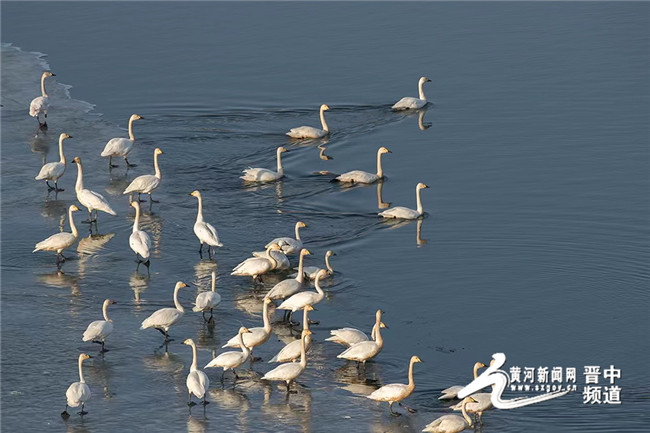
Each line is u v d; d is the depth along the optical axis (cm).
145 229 4188
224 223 4250
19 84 6153
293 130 5322
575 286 3666
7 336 3238
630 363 3138
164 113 5700
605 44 6731
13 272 3756
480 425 2741
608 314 3456
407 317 3434
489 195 4550
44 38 7162
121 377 2997
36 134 5341
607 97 5744
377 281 3712
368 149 5197
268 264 3616
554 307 3506
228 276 3744
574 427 2723
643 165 4812
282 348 3192
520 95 5850
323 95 5972
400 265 3850
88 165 4947
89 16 7756
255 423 2736
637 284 3678
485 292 3622
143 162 5009
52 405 2825
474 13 7638
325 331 3334
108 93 6022
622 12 7512
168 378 2997
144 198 4544
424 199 4531
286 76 6294
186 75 6341
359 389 2950
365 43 6912
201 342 3238
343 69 6397
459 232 4159
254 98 5934
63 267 3809
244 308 3488
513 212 4350
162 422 2736
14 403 2830
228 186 4700
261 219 4297
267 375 2911
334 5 7956
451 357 3166
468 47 6775
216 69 6444
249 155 5125
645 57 6425
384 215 4294
